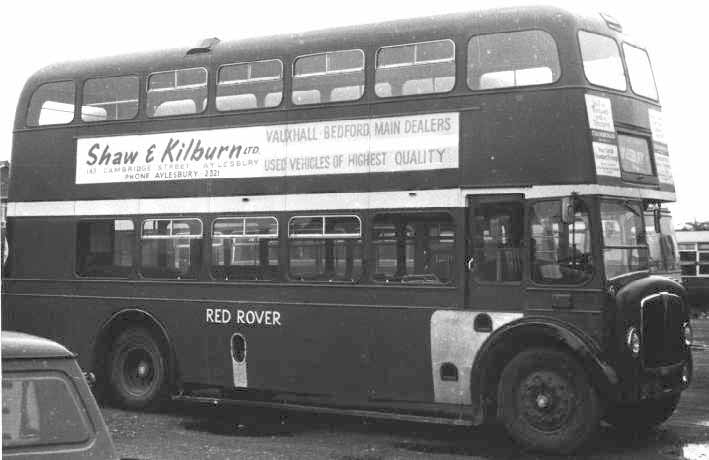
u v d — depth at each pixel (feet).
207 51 37.29
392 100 32.50
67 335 39.73
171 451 29.37
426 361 31.22
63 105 40.68
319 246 33.73
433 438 31.89
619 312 27.99
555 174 29.14
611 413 32.83
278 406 34.17
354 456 28.55
